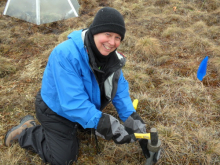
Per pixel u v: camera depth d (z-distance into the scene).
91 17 5.09
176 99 2.70
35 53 3.69
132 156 2.07
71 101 1.54
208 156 2.01
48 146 1.89
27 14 4.73
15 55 3.63
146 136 1.62
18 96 2.74
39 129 2.06
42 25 4.68
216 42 3.98
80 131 2.30
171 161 2.01
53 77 1.60
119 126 1.62
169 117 2.46
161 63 3.44
